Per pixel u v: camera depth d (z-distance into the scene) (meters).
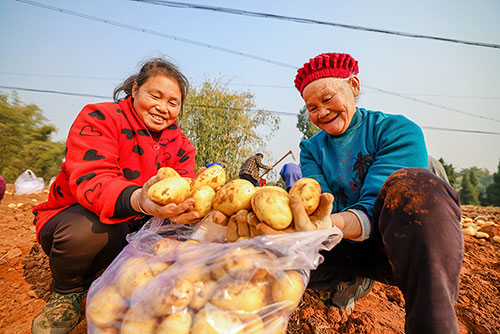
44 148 38.19
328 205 0.97
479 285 2.37
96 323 0.95
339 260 1.52
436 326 0.93
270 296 0.95
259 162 7.26
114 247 1.49
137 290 0.94
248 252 0.96
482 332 1.69
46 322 1.35
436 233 0.97
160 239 1.20
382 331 1.55
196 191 1.18
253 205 1.01
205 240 1.15
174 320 0.88
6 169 34.59
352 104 1.59
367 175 1.39
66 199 1.56
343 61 1.55
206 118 10.48
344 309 1.72
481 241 4.03
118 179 1.34
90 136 1.45
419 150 1.36
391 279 1.36
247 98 11.02
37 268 2.41
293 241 0.95
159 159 1.79
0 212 4.21
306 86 1.57
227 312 0.90
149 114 1.67
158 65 1.68
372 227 1.21
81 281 1.45
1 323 1.68
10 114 36.34
